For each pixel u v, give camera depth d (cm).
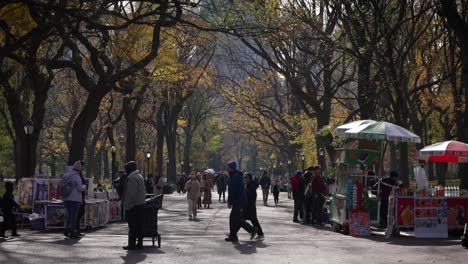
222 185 5000
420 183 2322
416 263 1364
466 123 2525
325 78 3928
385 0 3025
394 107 3030
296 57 4038
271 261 1398
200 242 1809
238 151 16362
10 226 1986
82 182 2003
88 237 1972
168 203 4766
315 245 1742
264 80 5538
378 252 1575
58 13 2259
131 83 3634
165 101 4872
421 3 3322
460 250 1620
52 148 8275
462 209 2033
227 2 2188
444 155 2091
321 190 2611
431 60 3903
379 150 2314
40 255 1490
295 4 3045
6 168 7581
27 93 4844
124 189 1611
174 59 3722
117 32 3048
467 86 2444
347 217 2153
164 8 2205
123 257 1457
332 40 2925
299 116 5619
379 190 2297
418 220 1995
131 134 4844
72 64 3159
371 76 3731
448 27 3431
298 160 6812
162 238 1942
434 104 4794
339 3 2958
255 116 7169
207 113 9031
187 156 8731
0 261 1379
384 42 3278
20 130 3653
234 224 1848
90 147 7438
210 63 6219
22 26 2536
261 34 2197
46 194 2395
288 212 3631
